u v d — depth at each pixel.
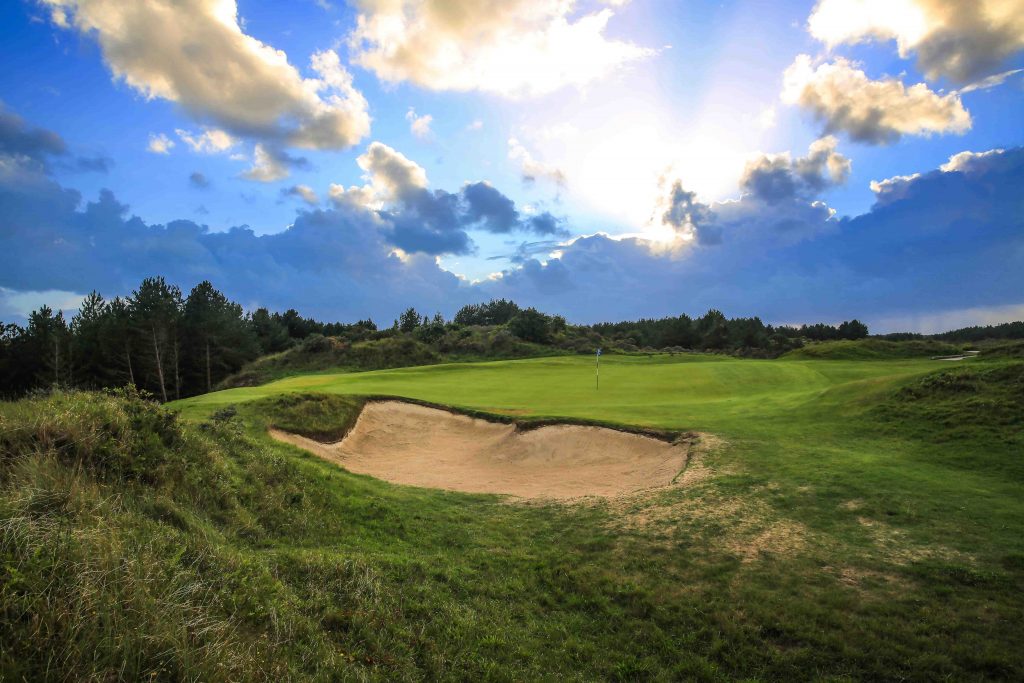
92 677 4.11
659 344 97.06
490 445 21.59
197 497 9.41
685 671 7.26
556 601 9.01
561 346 69.75
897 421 17.94
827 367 38.25
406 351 62.03
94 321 62.16
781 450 16.47
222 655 4.98
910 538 10.27
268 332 85.88
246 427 18.12
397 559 9.65
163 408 11.26
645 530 11.82
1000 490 12.31
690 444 17.89
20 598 4.51
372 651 6.68
